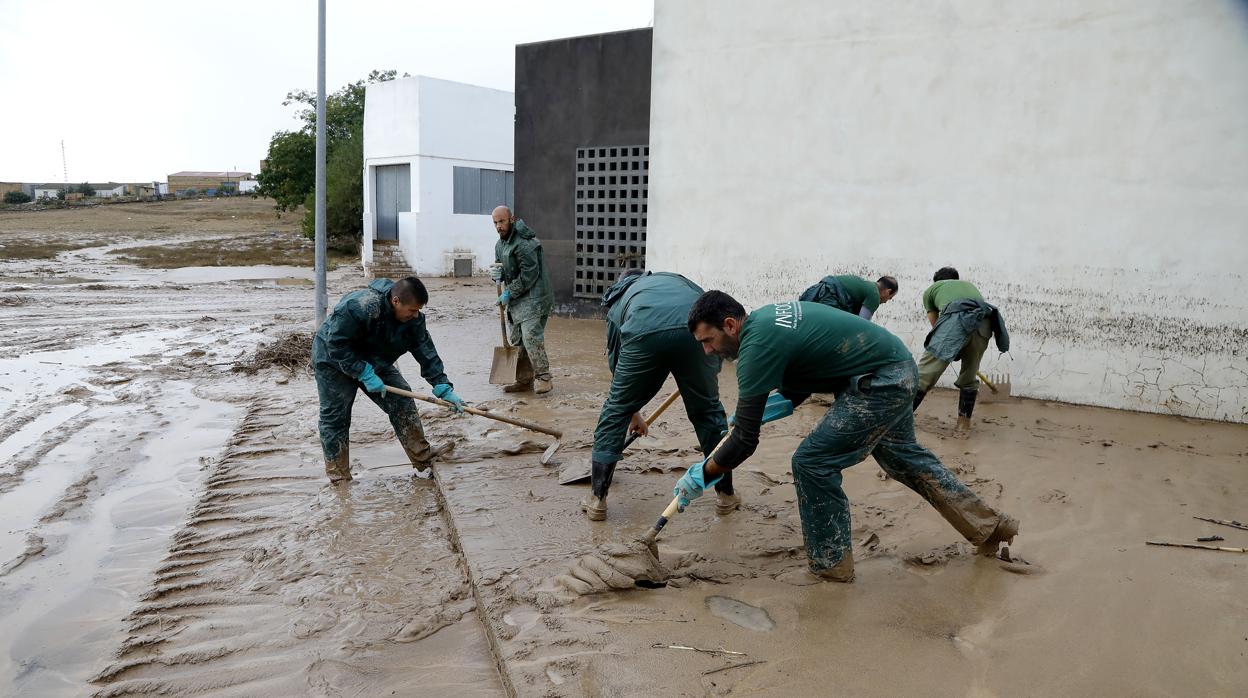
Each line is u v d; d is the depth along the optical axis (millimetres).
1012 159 7617
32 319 12828
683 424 6703
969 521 3932
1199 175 6754
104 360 9562
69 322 12570
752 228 9492
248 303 15625
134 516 4855
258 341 10953
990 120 7703
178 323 12648
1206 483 5230
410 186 23531
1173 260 6938
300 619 3580
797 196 9078
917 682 2986
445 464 5551
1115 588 3721
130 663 3273
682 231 10109
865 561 4047
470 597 3775
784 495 5012
